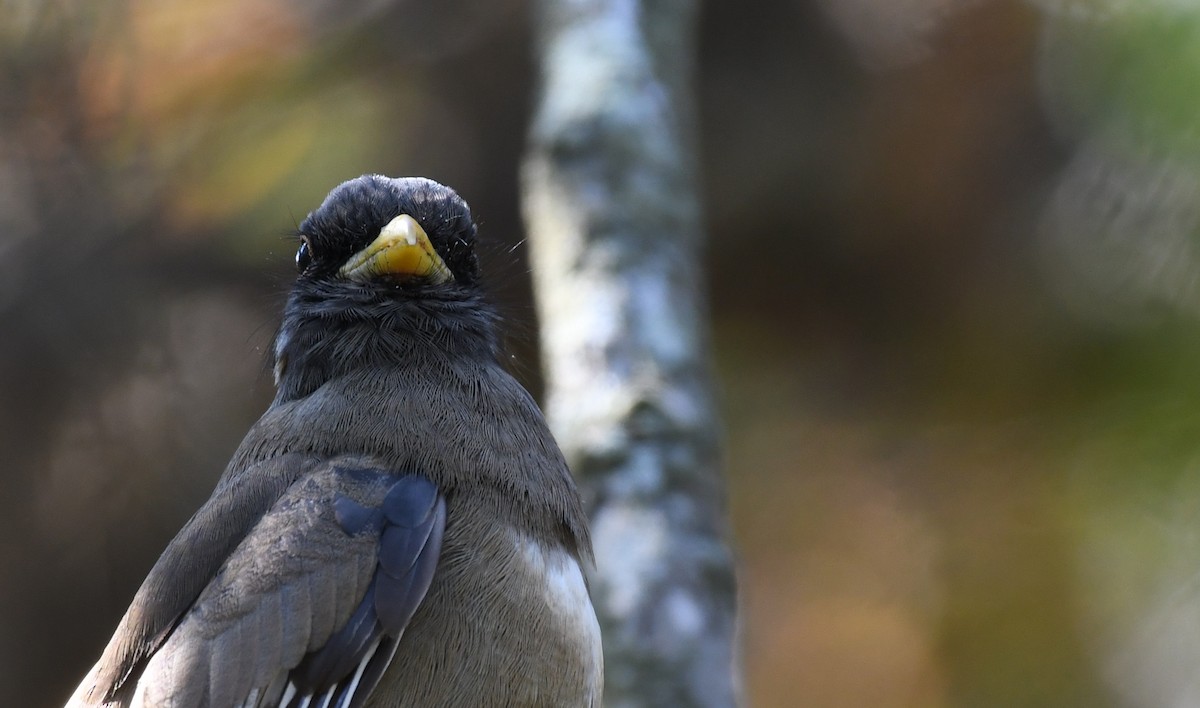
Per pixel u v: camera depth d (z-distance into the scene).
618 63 8.79
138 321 11.65
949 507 13.29
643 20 9.29
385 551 5.80
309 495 6.00
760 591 14.45
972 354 13.05
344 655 5.67
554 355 7.76
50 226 11.47
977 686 12.65
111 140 11.22
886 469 14.04
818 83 13.09
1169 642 10.84
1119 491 10.78
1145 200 10.01
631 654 6.65
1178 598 10.68
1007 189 12.48
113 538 11.69
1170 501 10.43
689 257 8.16
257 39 11.37
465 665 5.74
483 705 5.73
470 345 6.96
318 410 6.50
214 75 11.31
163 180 11.43
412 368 6.72
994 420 13.05
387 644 5.67
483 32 12.65
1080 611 12.18
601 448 7.25
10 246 11.50
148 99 11.17
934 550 13.57
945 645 13.34
